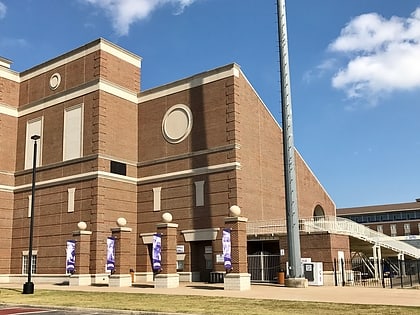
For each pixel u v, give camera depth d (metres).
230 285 27.73
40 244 41.28
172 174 39.00
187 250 36.81
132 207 40.38
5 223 43.66
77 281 35.47
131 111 42.19
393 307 18.00
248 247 37.00
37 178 42.91
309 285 31.20
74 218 39.16
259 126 39.94
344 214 116.69
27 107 45.66
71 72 42.66
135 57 43.78
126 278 33.31
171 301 21.78
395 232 110.38
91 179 38.62
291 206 30.69
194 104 39.03
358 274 38.75
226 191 35.78
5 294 28.03
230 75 37.28
